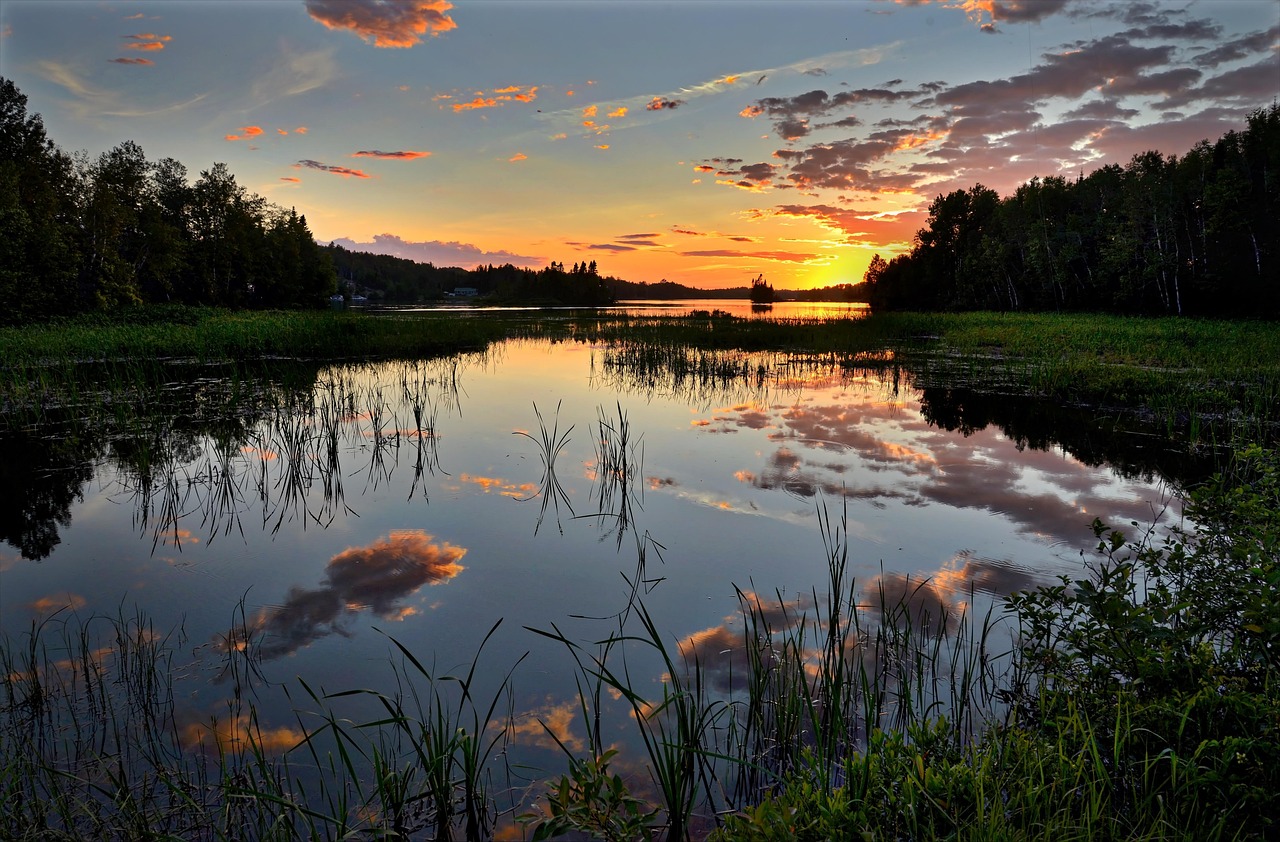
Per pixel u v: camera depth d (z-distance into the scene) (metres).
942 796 2.35
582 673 3.86
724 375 16.12
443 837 2.66
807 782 2.55
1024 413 11.30
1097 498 6.81
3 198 30.39
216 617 4.51
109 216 39.72
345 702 3.60
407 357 20.67
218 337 21.27
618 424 10.38
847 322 34.72
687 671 3.86
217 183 56.62
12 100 36.62
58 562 5.38
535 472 7.84
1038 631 3.50
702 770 2.89
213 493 7.09
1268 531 3.29
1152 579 4.74
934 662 3.68
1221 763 2.32
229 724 3.39
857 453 8.62
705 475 7.63
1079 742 2.73
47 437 9.48
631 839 2.33
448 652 4.09
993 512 6.41
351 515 6.45
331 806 2.84
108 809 2.78
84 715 3.44
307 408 11.54
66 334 22.64
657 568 5.25
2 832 2.58
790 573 5.14
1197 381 13.09
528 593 4.85
